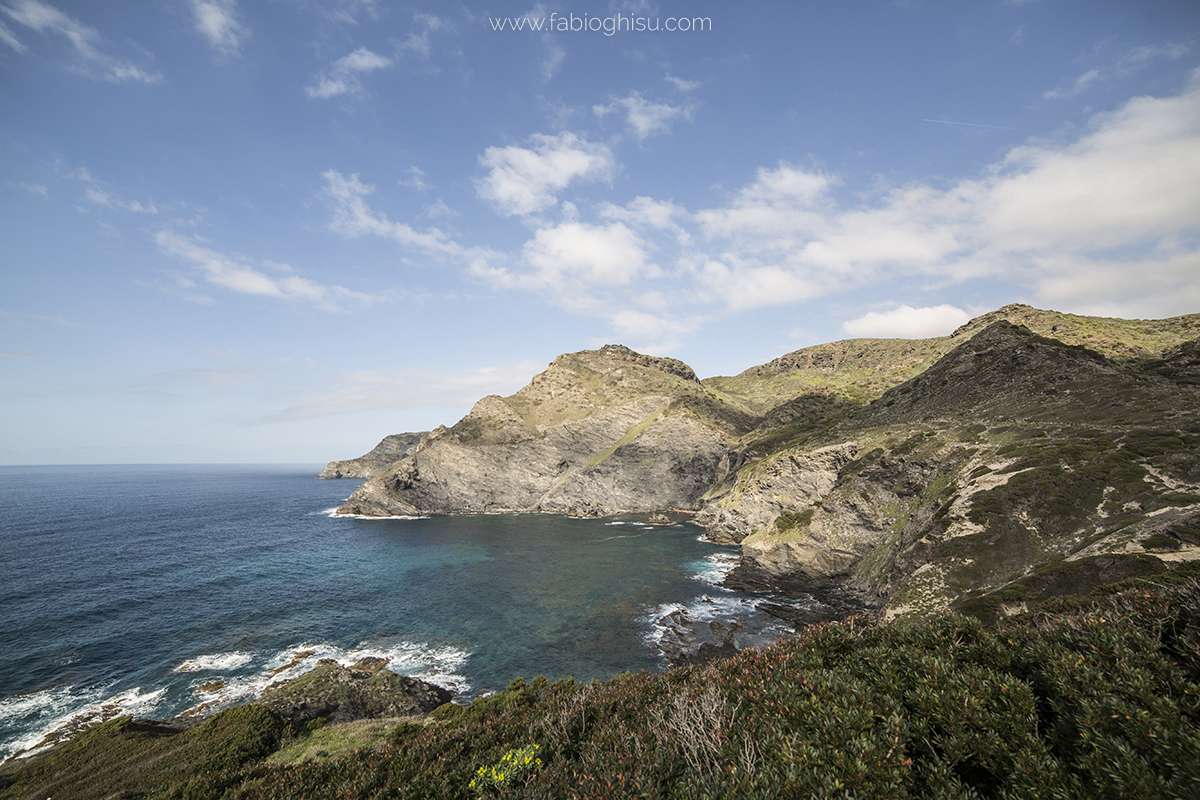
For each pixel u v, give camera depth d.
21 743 28.44
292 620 47.91
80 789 21.03
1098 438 44.75
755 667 11.33
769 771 6.77
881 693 8.45
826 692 8.41
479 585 59.16
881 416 82.44
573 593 56.03
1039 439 49.69
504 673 37.22
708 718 8.87
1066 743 7.01
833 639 11.24
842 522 60.91
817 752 6.81
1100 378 59.94
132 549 76.06
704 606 51.53
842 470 67.62
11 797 21.67
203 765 21.38
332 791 12.34
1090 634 8.59
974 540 38.91
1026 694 7.51
